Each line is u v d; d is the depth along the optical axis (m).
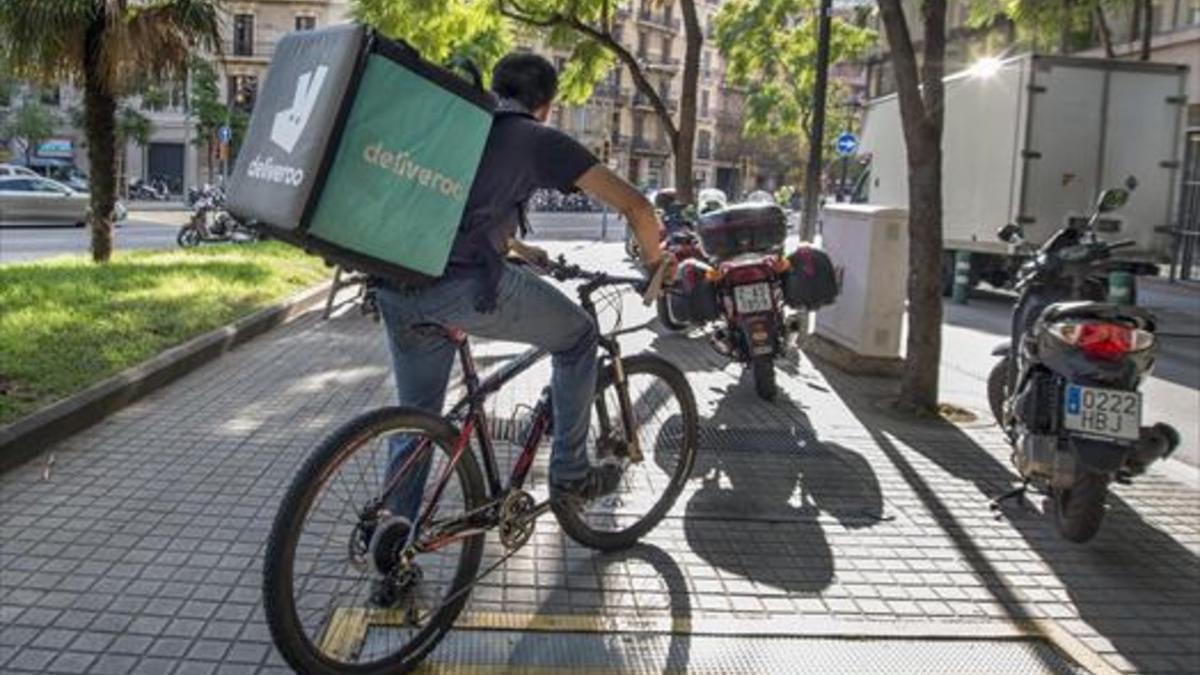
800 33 27.58
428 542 3.69
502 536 4.01
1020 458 5.15
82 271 12.75
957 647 3.99
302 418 6.70
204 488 5.27
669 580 4.46
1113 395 4.81
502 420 4.30
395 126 3.31
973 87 17.12
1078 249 6.16
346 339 9.79
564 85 16.50
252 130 3.56
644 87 16.16
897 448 6.71
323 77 3.26
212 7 13.62
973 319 15.50
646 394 4.91
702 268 8.03
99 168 14.58
